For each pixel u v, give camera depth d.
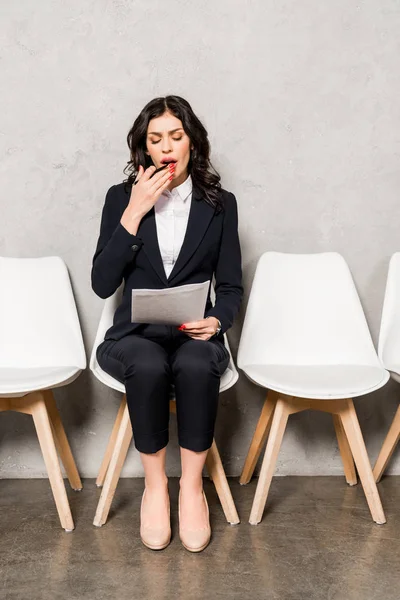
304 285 2.15
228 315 1.87
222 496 1.84
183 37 2.18
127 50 2.17
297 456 2.29
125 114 2.19
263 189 2.24
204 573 1.57
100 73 2.17
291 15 2.19
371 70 2.22
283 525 1.84
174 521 1.86
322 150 2.23
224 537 1.76
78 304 2.25
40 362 2.03
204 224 1.89
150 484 1.71
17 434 2.25
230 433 2.29
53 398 2.08
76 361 2.02
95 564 1.61
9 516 1.91
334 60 2.21
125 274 1.92
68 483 2.20
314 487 2.17
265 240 2.26
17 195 2.20
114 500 2.03
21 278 2.11
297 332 2.10
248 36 2.19
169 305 1.66
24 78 2.17
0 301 2.08
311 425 2.29
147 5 2.16
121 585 1.51
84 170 2.21
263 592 1.49
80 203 2.21
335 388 1.79
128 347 1.73
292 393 1.78
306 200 2.25
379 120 2.23
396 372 1.96
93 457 2.28
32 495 2.08
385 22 2.21
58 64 2.17
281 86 2.21
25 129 2.18
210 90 2.20
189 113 1.84
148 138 1.84
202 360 1.65
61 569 1.58
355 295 2.13
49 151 2.19
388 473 2.29
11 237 2.22
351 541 1.74
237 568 1.59
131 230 1.81
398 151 2.24
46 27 2.15
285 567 1.60
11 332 2.05
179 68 2.18
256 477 2.26
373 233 2.27
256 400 2.28
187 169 1.93
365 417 2.31
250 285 2.27
